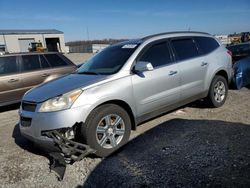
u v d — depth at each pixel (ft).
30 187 11.55
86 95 13.01
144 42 16.35
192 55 18.44
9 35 164.86
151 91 15.58
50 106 12.82
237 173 10.98
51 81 16.03
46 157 14.35
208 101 20.16
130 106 14.65
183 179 10.92
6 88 24.35
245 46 29.27
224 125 16.67
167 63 16.72
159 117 19.15
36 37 175.11
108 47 18.62
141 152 13.76
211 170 11.37
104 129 13.47
